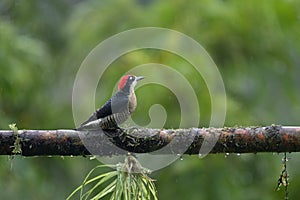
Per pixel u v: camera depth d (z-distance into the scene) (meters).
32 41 14.88
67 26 15.78
